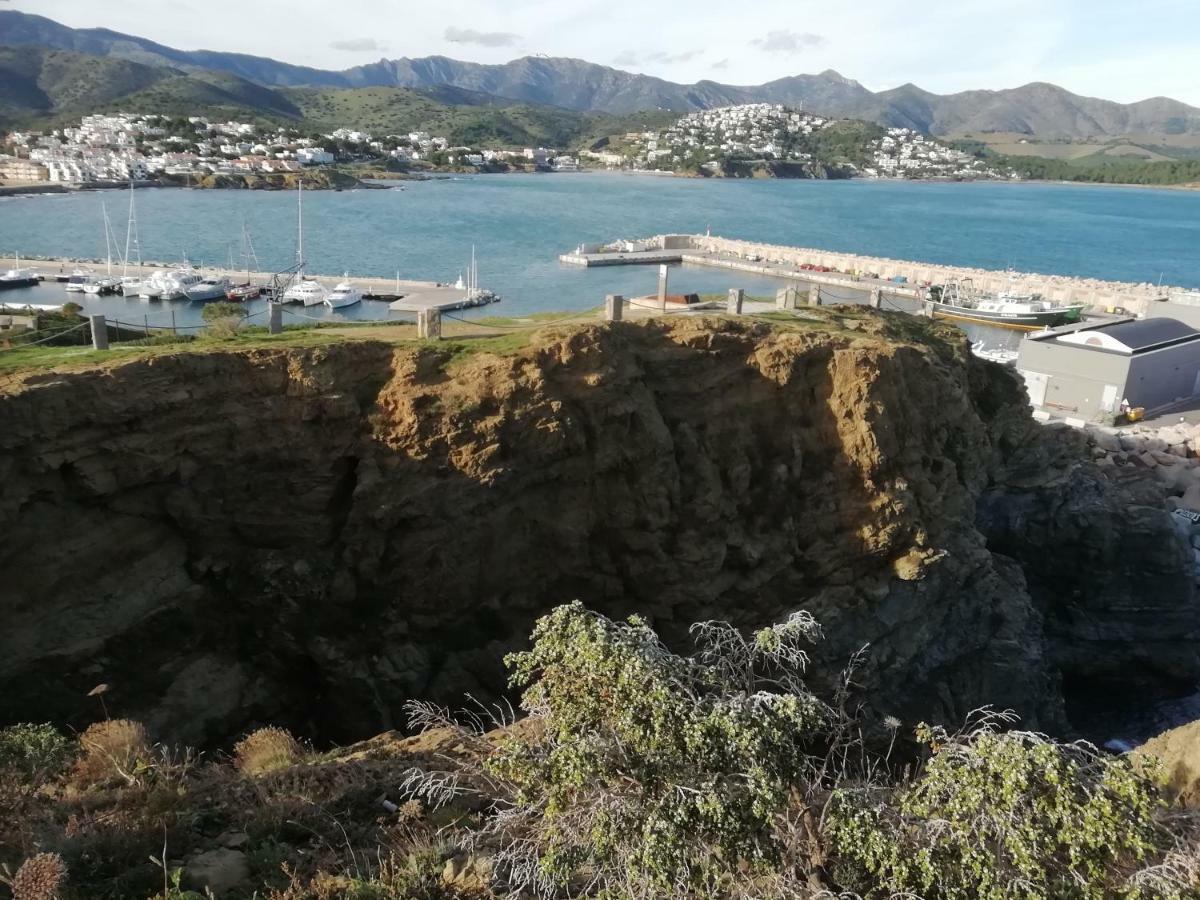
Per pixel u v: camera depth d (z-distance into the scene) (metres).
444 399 23.33
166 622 21.20
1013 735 8.73
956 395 31.59
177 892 8.54
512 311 85.69
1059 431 43.19
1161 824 8.67
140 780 11.84
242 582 22.38
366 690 22.61
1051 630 35.47
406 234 143.12
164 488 21.23
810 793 9.08
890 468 27.77
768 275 112.81
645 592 25.53
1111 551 34.56
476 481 23.16
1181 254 156.50
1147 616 34.84
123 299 83.62
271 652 22.67
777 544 27.00
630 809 8.06
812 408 28.03
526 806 9.12
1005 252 152.88
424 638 23.53
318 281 90.88
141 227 141.75
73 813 10.77
